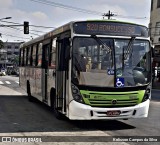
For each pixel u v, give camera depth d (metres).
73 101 9.17
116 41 9.48
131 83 9.40
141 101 9.55
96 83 9.18
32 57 16.05
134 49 9.62
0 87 29.45
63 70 9.93
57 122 10.75
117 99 9.22
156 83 39.59
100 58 9.31
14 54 156.50
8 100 17.70
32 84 15.88
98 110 9.06
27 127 9.80
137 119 11.82
